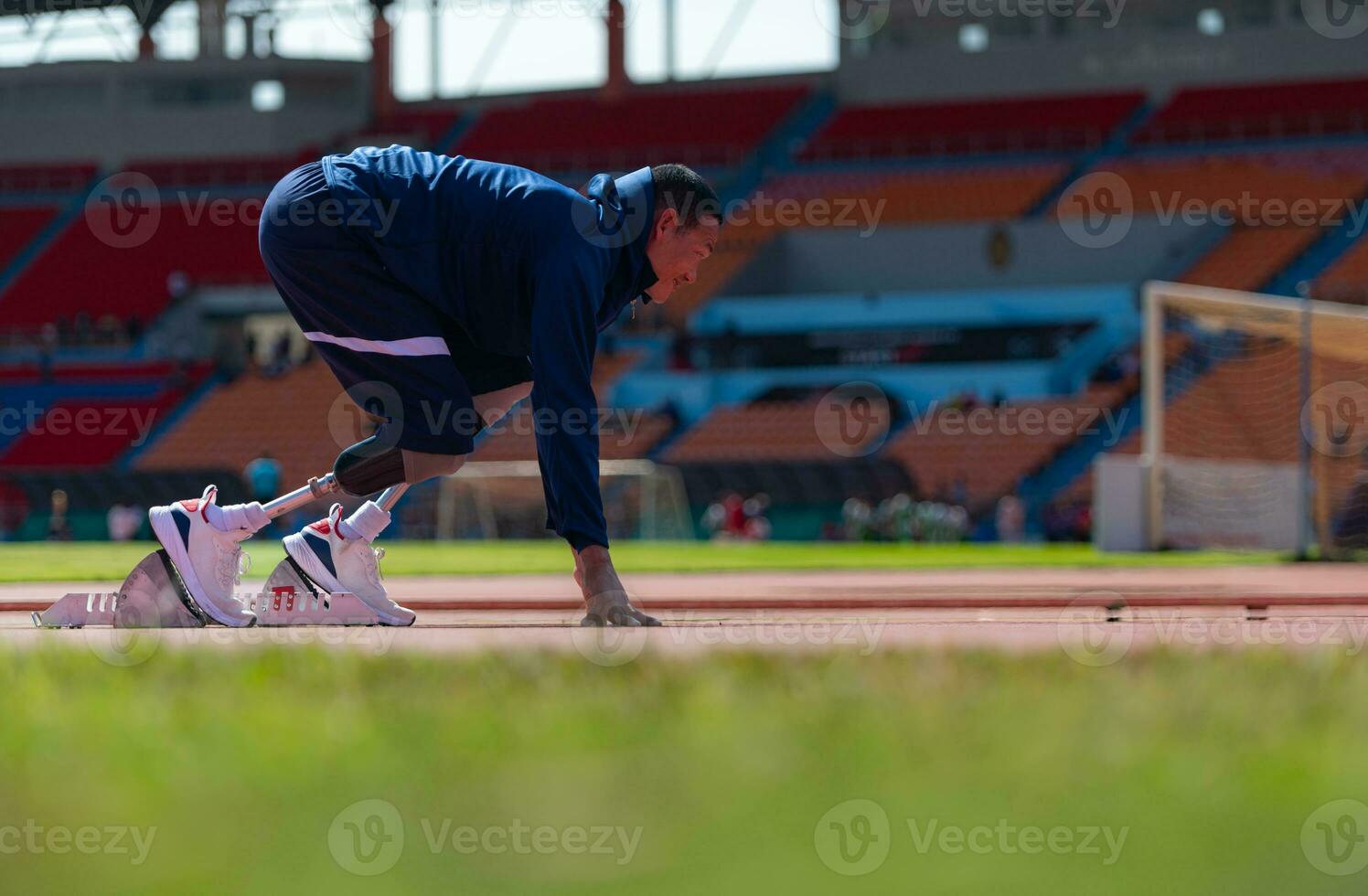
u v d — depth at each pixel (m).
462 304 13.17
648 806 4.11
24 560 41.66
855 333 107.06
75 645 9.56
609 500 87.88
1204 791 4.32
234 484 86.94
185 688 6.89
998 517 88.94
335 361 13.49
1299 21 117.75
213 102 131.38
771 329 108.88
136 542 83.19
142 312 117.31
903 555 55.56
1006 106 122.31
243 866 3.60
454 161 13.45
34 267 121.31
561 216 13.03
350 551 13.42
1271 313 56.53
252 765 4.82
